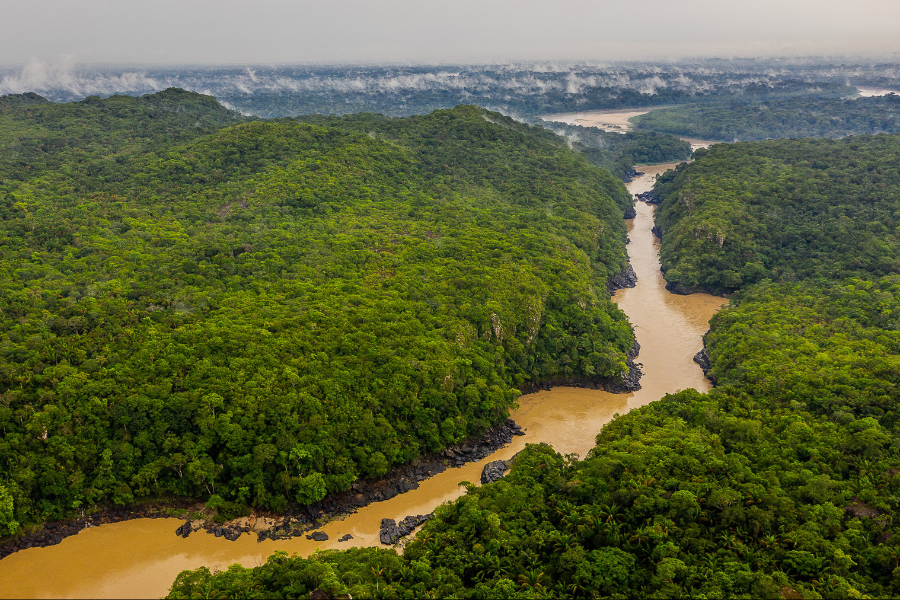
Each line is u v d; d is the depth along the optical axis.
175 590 76.12
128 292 124.38
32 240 140.12
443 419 114.94
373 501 102.31
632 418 110.69
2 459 94.19
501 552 80.06
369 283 139.38
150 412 101.06
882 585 72.38
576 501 87.69
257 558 90.62
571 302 151.12
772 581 71.31
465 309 133.75
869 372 115.31
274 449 98.62
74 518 95.81
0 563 89.56
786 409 108.38
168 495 99.19
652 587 73.88
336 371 109.31
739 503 82.50
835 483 86.69
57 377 102.19
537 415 129.25
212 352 110.19
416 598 74.50
